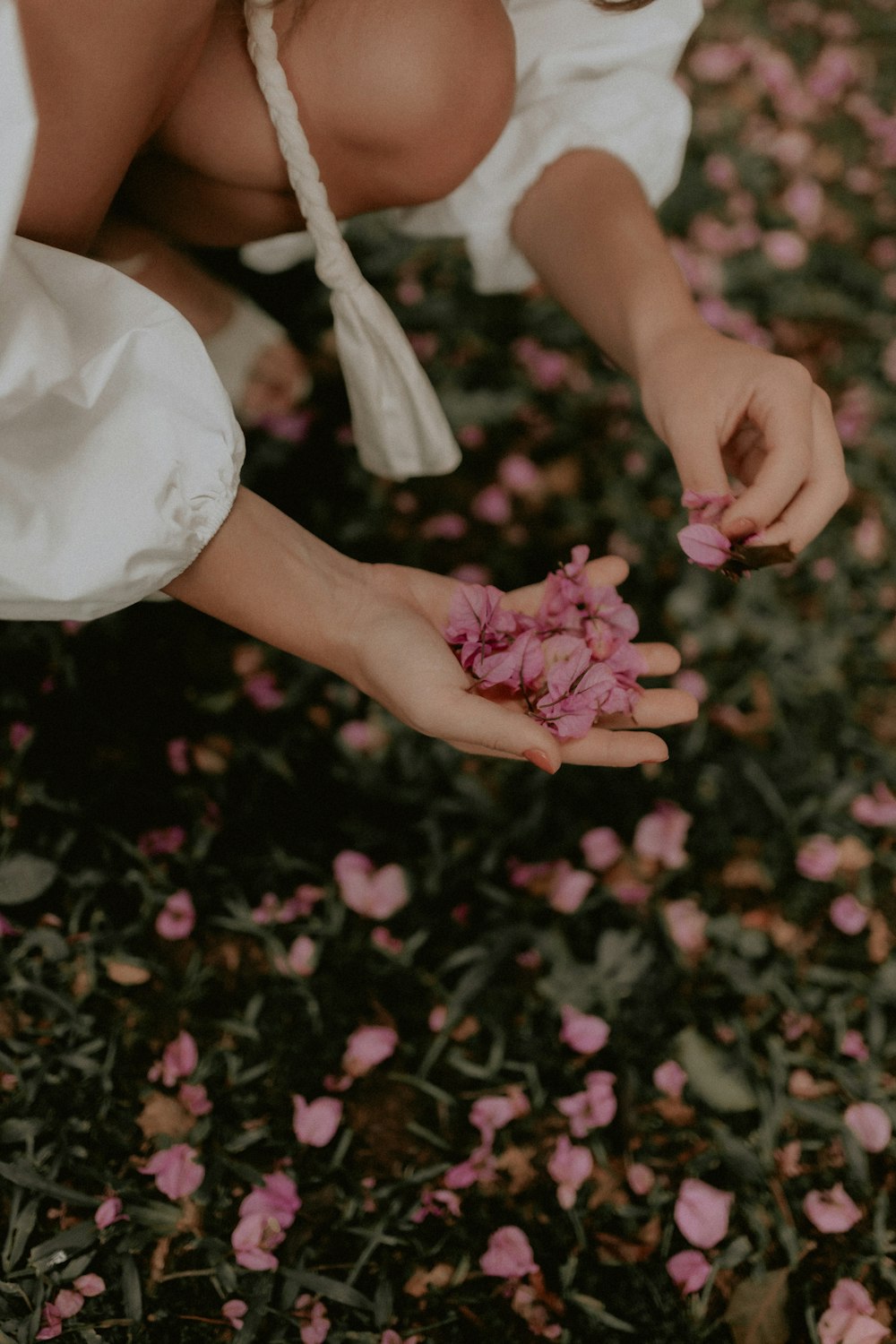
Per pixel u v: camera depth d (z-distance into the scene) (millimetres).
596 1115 1142
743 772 1266
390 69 980
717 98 1673
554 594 1000
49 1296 1073
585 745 945
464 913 1210
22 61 792
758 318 1484
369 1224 1115
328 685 1270
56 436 885
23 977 1156
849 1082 1164
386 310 1032
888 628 1338
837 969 1214
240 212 1098
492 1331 1090
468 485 1363
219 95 1004
